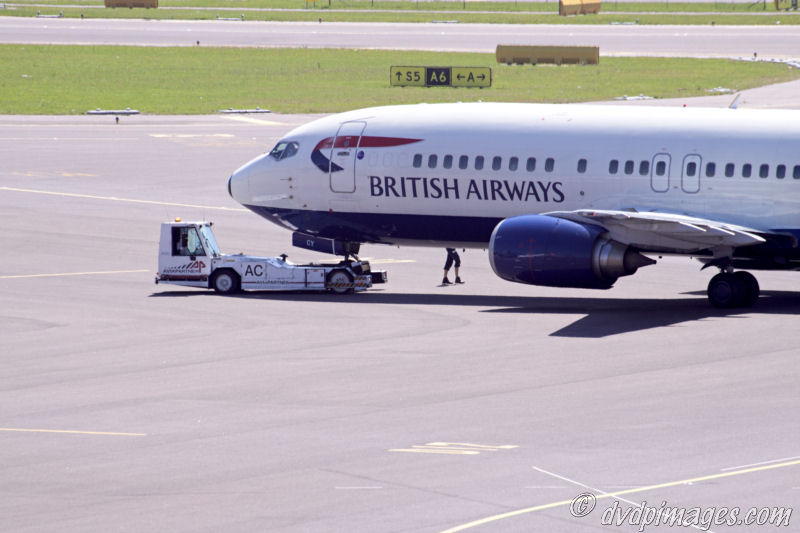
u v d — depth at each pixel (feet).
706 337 428.97
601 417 317.22
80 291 550.36
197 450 292.40
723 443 289.53
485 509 242.99
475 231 538.88
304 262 634.43
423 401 339.36
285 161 568.82
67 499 255.09
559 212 492.13
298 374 378.53
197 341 437.99
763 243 499.51
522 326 459.32
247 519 239.30
